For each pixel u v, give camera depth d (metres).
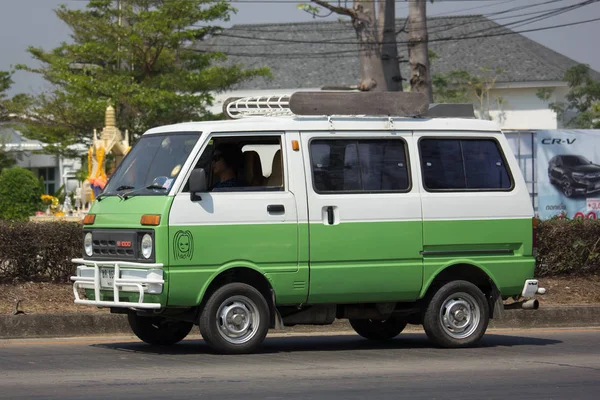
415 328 21.25
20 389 12.30
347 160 16.20
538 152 35.41
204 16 56.94
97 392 12.11
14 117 63.06
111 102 53.78
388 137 16.53
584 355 16.41
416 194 16.52
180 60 60.06
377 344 18.00
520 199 17.31
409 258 16.41
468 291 16.94
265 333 15.56
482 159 17.19
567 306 22.20
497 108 82.12
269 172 15.93
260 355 15.87
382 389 12.59
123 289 15.13
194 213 15.05
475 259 16.92
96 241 15.88
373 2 37.81
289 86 85.00
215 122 15.71
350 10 37.72
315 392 12.27
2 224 21.11
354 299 16.16
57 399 11.62
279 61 87.69
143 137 16.44
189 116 58.00
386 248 16.23
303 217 15.71
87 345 17.28
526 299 18.08
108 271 15.54
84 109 54.72
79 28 57.31
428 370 14.38
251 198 15.45
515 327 21.62
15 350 16.44
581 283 24.61
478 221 16.91
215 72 57.66
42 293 20.69
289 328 20.48
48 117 61.03
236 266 15.27
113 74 57.31
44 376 13.41
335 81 84.75
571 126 79.62
